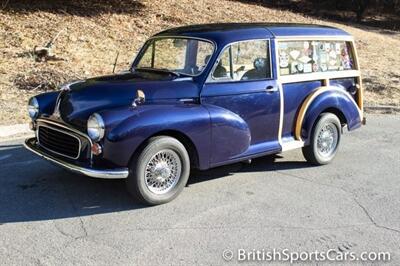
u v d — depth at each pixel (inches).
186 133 207.6
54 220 193.9
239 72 233.0
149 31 586.9
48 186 227.3
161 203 210.4
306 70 261.0
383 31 960.9
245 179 247.0
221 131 218.5
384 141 331.3
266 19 756.6
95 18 584.4
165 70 235.9
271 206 214.1
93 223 192.5
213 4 770.2
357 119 282.5
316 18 921.5
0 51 453.4
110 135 192.5
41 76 408.8
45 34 511.2
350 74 283.9
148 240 180.1
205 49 228.7
